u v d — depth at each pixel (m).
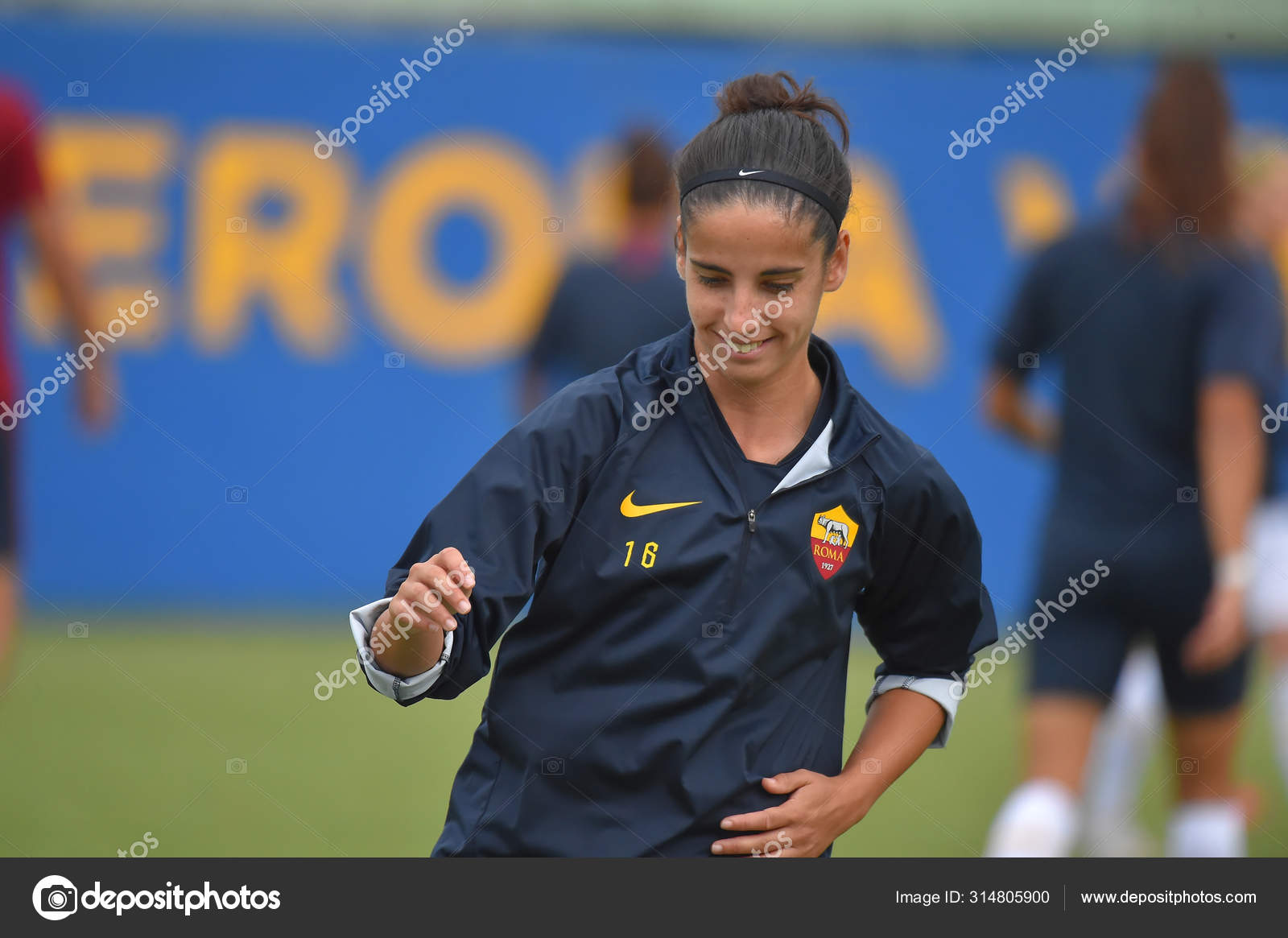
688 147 6.01
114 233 24.16
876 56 25.30
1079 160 24.88
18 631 20.45
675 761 5.83
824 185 5.77
